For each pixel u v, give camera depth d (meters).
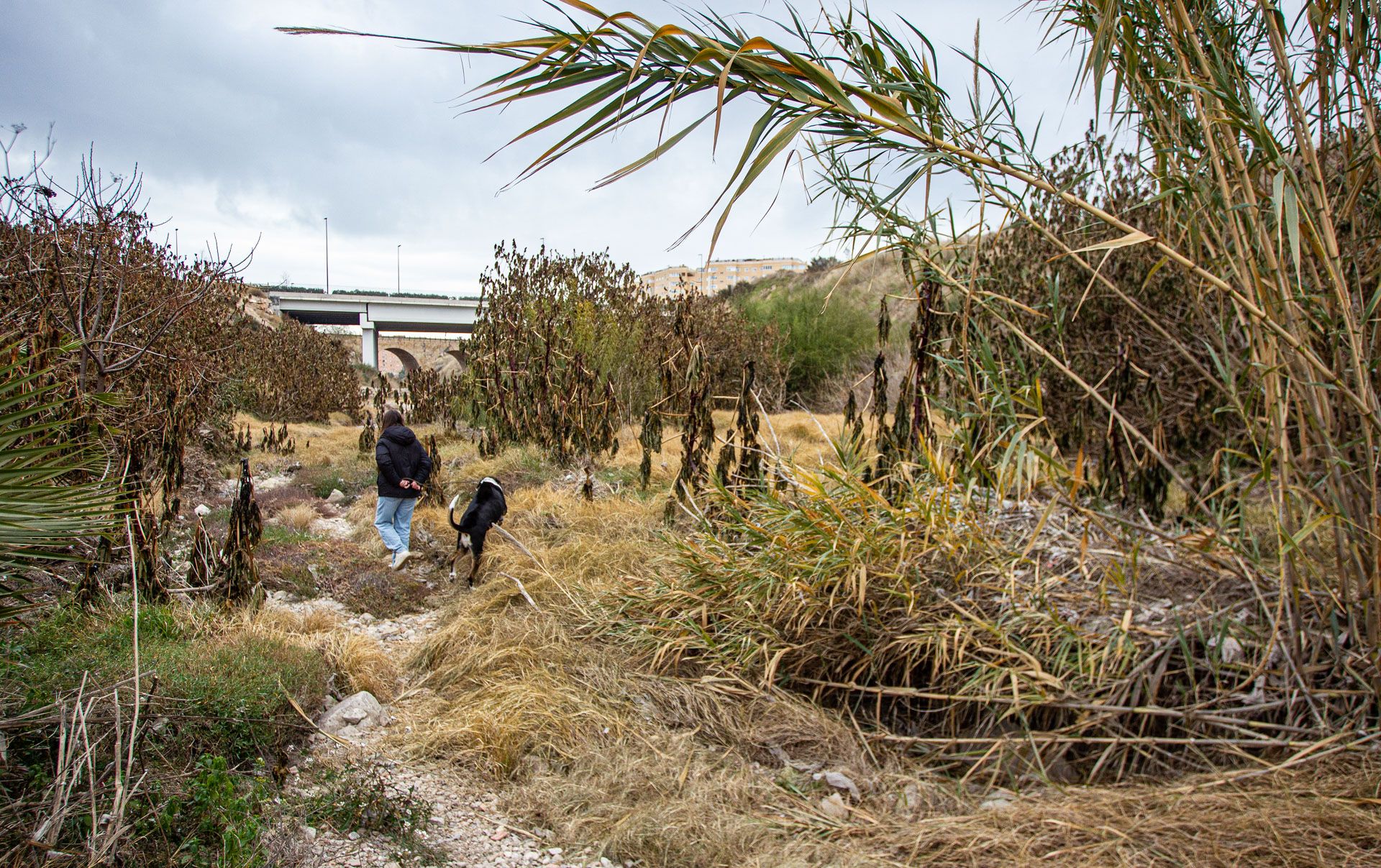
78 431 4.66
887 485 4.80
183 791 2.56
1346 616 3.20
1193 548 3.51
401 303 44.22
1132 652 3.29
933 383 4.62
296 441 14.23
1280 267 2.81
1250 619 3.42
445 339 54.66
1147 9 2.94
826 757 3.44
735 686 3.96
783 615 4.21
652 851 2.75
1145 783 3.01
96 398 4.37
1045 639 3.52
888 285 20.25
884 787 3.20
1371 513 2.96
